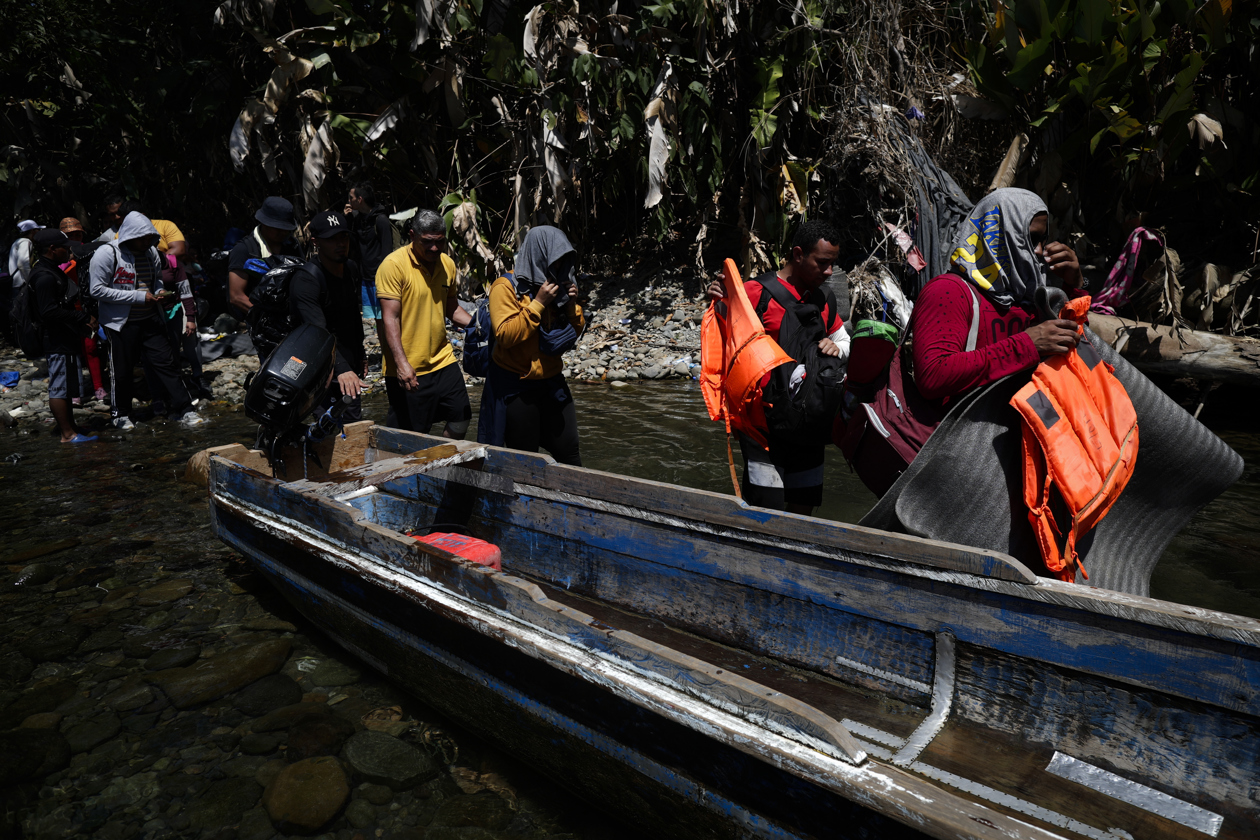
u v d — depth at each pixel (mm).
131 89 11336
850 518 4379
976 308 2523
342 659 3311
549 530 3652
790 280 3389
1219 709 2070
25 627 3547
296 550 3361
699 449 5688
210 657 3295
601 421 6559
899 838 1717
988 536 2568
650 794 2211
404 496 4395
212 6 10359
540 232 3939
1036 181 7688
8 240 11844
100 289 6602
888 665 2674
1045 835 1547
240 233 10180
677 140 9578
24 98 12258
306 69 9422
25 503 5199
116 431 7039
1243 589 3418
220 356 9516
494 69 9375
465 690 2695
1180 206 8219
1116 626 2191
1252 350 5875
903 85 8461
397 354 4383
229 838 2322
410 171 10586
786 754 1857
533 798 2496
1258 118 7371
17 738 2750
